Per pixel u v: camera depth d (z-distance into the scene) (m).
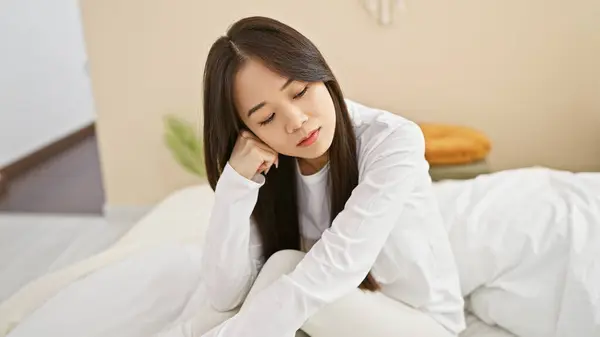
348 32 2.54
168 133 2.56
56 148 4.24
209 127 1.01
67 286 1.35
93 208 3.08
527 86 2.53
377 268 1.13
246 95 0.93
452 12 2.46
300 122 0.92
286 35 0.92
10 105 3.75
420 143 1.04
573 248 1.19
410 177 1.01
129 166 2.82
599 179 1.42
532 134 2.61
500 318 1.26
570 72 2.49
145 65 2.65
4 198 3.31
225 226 1.06
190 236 1.67
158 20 2.59
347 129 1.05
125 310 1.24
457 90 2.57
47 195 3.33
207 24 2.58
